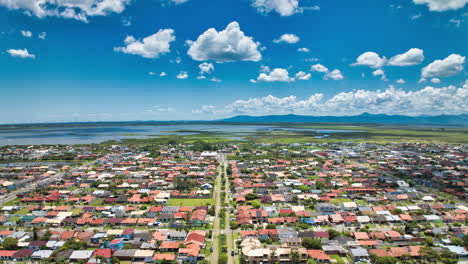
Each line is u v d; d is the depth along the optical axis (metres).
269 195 189.88
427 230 134.62
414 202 181.62
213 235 130.38
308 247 117.94
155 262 108.44
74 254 110.94
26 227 140.12
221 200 183.12
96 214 157.50
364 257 111.12
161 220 148.00
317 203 172.12
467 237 120.88
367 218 147.88
